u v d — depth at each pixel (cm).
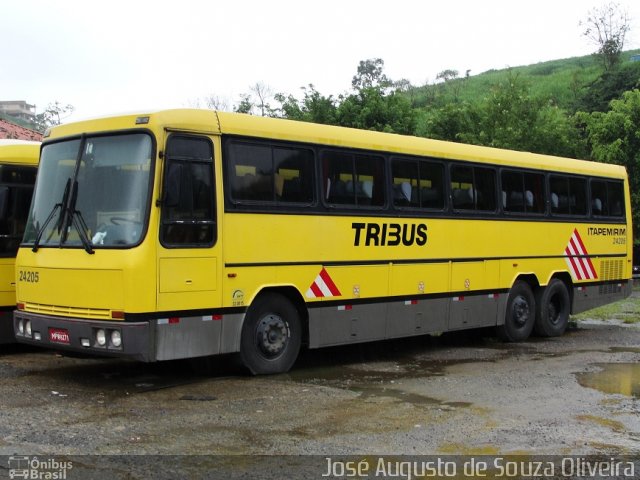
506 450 673
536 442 700
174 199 870
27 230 955
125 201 865
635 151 2520
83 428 707
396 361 1160
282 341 1009
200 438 686
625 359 1185
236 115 955
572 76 5756
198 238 895
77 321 861
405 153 1172
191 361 1033
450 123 2798
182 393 874
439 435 716
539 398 888
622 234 1666
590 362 1153
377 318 1120
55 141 959
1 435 673
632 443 702
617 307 1964
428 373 1052
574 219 1520
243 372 996
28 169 1134
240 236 941
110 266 842
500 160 1347
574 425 764
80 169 910
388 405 839
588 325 1662
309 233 1025
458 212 1257
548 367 1107
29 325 923
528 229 1403
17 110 10194
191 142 897
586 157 2697
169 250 862
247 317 964
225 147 933
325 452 654
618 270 1650
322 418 772
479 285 1300
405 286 1162
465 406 841
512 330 1381
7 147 1117
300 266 1012
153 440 675
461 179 1273
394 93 2853
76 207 898
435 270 1216
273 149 990
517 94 2714
